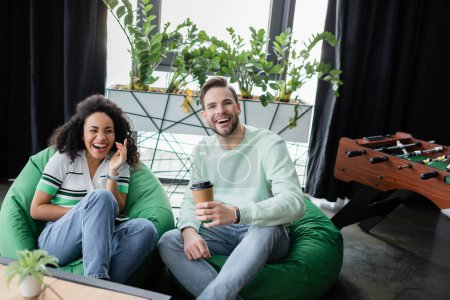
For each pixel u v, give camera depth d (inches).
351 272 89.0
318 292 73.0
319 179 125.0
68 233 63.6
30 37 107.2
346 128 121.7
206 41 110.0
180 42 106.3
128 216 80.7
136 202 83.6
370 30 115.3
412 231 111.5
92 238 59.4
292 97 131.5
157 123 107.8
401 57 119.6
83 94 111.7
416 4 115.3
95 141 69.6
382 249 100.3
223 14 131.6
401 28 118.6
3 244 67.8
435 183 79.7
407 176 84.4
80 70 110.0
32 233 72.1
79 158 71.7
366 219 103.2
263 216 62.2
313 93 131.6
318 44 127.0
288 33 109.7
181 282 66.7
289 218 64.1
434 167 84.4
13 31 108.7
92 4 106.4
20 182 78.0
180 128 108.3
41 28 108.8
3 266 50.8
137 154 81.2
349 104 119.6
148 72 104.5
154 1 122.6
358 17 112.8
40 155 83.3
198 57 103.2
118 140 76.3
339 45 114.6
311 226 84.0
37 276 42.1
